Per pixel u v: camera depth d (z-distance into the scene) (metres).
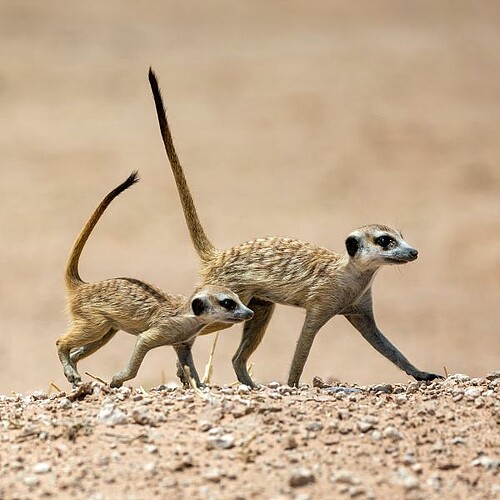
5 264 28.67
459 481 7.98
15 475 8.12
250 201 34.81
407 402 9.55
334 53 53.41
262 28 59.47
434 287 27.86
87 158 38.34
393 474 8.03
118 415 9.01
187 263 28.73
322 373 20.91
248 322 11.38
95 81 48.00
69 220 32.62
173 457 8.31
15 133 41.12
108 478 8.00
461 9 64.44
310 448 8.45
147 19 60.44
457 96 46.22
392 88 47.16
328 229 31.91
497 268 28.77
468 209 33.97
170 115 43.88
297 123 42.88
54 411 9.41
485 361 22.16
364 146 40.34
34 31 56.03
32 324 24.33
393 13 63.38
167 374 20.48
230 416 9.05
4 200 34.22
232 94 46.62
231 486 7.82
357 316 11.25
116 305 10.88
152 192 35.28
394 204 34.62
